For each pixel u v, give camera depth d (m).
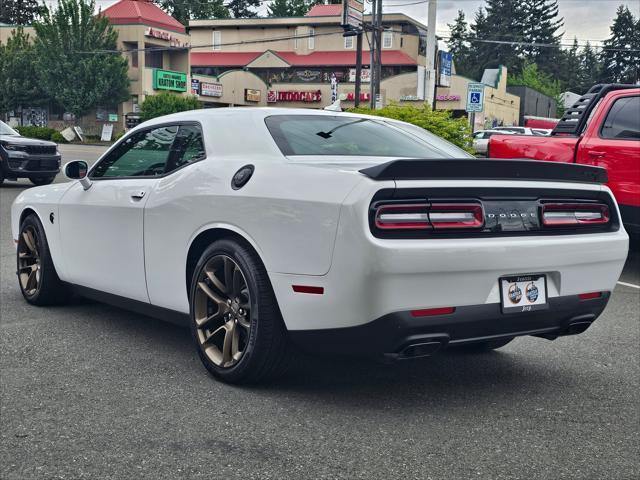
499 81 57.22
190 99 52.34
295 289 3.49
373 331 3.32
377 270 3.22
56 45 50.97
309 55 61.22
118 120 52.50
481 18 110.62
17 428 3.33
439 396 3.86
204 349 4.04
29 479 2.82
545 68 111.31
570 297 3.80
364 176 3.33
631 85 7.77
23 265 6.02
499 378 4.22
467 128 13.71
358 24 34.50
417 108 14.04
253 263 3.71
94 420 3.43
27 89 53.47
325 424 3.41
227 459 3.01
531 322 3.68
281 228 3.54
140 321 5.41
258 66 60.09
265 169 3.78
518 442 3.25
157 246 4.38
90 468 2.92
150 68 52.66
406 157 4.21
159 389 3.87
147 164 4.70
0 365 4.29
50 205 5.52
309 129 4.22
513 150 8.41
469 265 3.38
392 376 4.20
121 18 52.56
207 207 3.97
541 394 3.94
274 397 3.77
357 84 39.34
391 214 3.29
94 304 6.00
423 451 3.12
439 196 3.40
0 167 16.66
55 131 49.50
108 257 4.87
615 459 3.09
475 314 3.46
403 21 58.50
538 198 3.70
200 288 4.03
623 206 7.55
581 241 3.78
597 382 4.19
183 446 3.13
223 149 4.16
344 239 3.28
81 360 4.40
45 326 5.23
